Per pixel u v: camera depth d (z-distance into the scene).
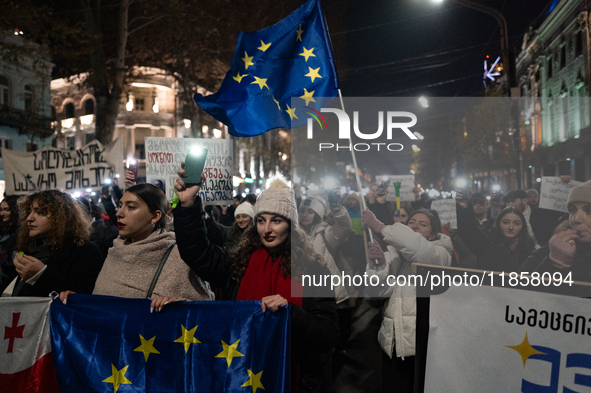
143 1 16.58
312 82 3.20
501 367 2.28
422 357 2.40
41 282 2.62
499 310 2.30
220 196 4.21
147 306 2.39
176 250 2.57
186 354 2.31
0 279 3.83
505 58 11.44
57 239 2.83
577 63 21.56
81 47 15.89
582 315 2.17
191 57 18.84
